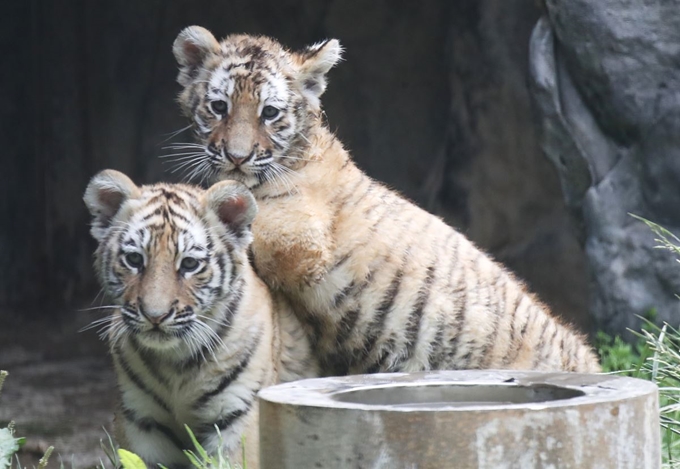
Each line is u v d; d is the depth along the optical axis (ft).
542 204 59.62
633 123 42.50
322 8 70.38
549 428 15.67
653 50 42.01
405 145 68.18
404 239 29.37
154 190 25.75
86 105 77.61
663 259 41.78
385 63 68.74
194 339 24.36
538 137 45.32
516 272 59.26
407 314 28.96
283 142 29.30
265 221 28.60
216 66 29.89
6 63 76.95
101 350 65.62
